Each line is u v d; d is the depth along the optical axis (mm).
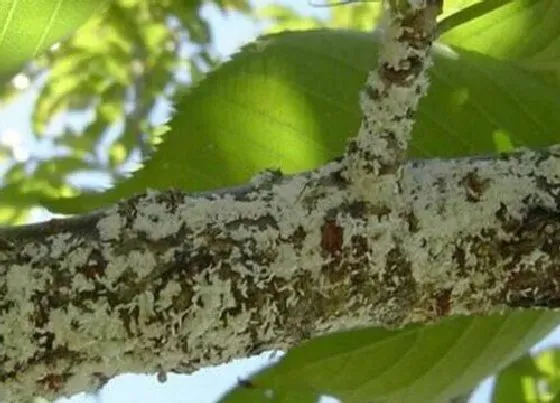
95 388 144
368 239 144
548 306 150
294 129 192
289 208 145
